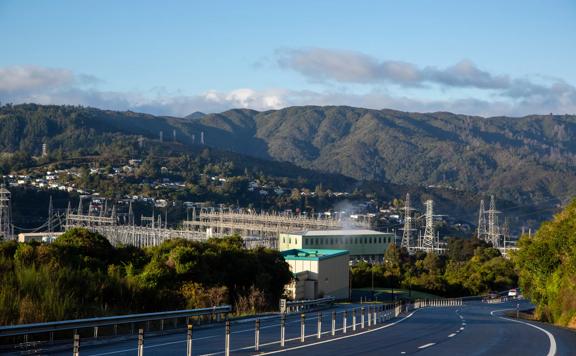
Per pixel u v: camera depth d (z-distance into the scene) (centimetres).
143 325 3453
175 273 5359
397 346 2639
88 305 3500
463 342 2828
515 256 6312
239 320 4141
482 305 9225
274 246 17962
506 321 4556
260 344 2692
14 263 3725
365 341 2834
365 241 17150
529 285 6300
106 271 5531
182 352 2403
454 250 19625
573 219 5772
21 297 3034
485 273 14112
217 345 2648
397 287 12625
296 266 9381
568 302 5009
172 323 3694
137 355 2311
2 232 17525
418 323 4097
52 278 3581
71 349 2488
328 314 5128
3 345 2481
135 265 6128
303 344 2694
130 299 4131
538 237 6238
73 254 5841
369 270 12675
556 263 5816
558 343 2828
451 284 12925
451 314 5538
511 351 2514
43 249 4978
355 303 8562
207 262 5988
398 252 16462
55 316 2950
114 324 2956
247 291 5753
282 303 4553
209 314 3947
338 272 9950
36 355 2311
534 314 6166
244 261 6406
